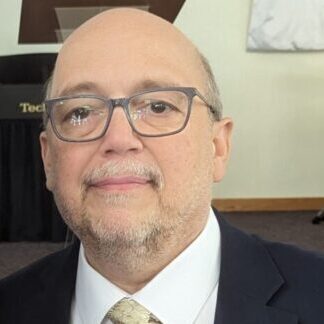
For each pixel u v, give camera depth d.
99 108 0.68
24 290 0.83
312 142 3.65
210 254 0.77
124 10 0.73
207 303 0.75
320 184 3.69
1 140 2.77
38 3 3.26
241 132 3.62
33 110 2.73
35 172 2.79
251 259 0.79
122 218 0.66
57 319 0.78
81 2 3.21
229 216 3.57
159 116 0.69
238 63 3.55
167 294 0.73
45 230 2.88
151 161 0.67
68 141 0.68
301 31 3.48
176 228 0.69
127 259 0.70
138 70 0.68
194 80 0.73
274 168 3.67
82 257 0.78
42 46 3.41
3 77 3.04
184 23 3.49
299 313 0.73
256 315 0.72
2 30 3.45
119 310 0.73
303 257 0.79
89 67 0.69
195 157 0.71
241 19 3.51
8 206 2.85
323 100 3.61
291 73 3.57
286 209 3.69
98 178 0.66
